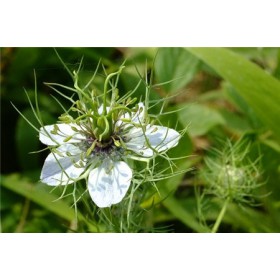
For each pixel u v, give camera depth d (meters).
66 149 0.11
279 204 0.17
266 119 0.16
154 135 0.11
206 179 0.16
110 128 0.11
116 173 0.11
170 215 0.17
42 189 0.17
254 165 0.17
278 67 0.19
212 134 0.18
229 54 0.16
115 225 0.13
